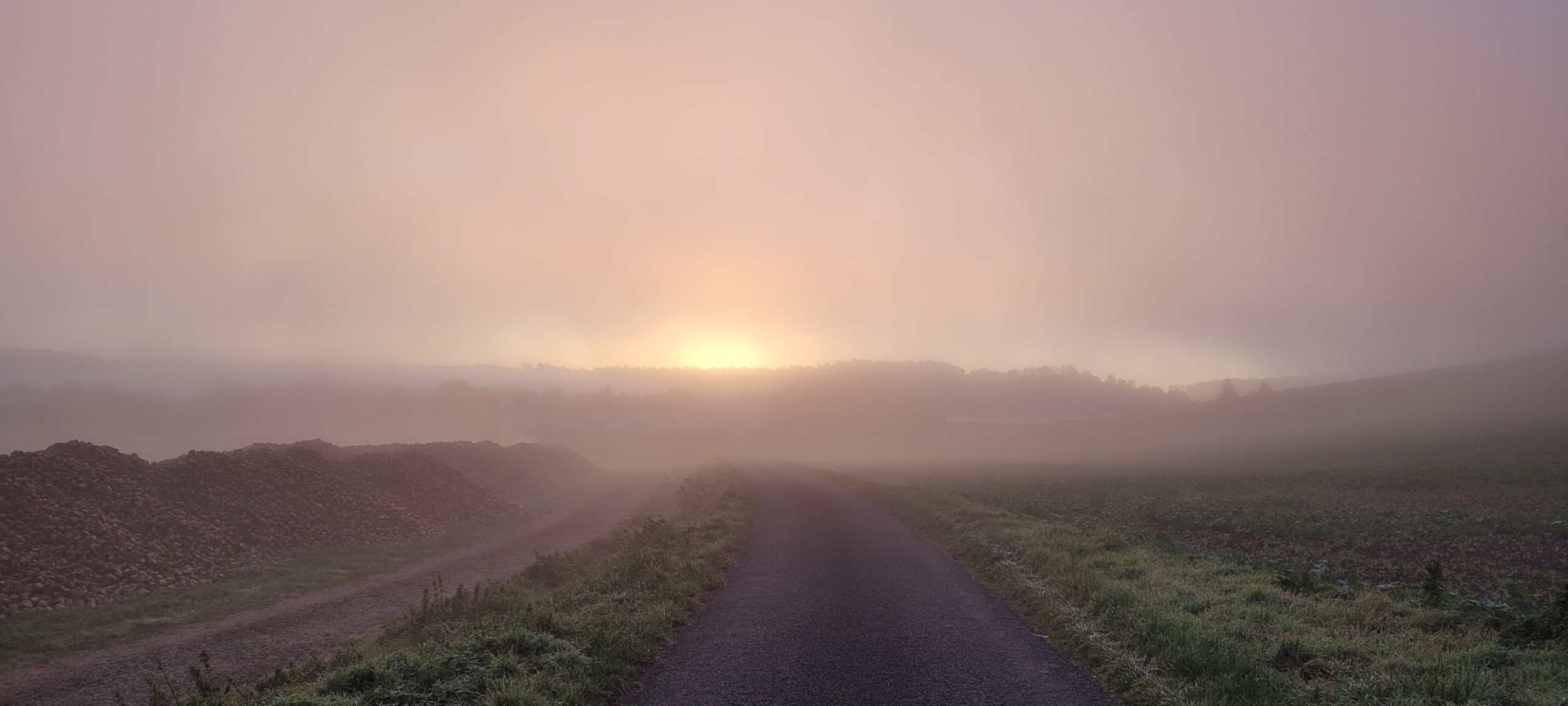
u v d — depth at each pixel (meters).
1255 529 23.88
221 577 21.83
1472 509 28.77
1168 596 10.55
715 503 32.22
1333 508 30.80
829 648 8.95
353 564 25.25
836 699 7.05
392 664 8.09
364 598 19.97
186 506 25.70
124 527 22.36
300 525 28.27
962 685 7.34
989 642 8.95
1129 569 13.05
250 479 29.53
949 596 12.02
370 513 32.62
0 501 20.41
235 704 8.27
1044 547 15.30
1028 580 12.40
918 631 9.62
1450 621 9.38
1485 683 6.64
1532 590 14.20
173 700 9.44
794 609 11.41
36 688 12.20
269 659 13.89
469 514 40.03
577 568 20.91
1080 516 26.91
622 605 11.49
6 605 16.56
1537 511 27.53
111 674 12.94
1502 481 40.00
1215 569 13.48
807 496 37.97
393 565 25.78
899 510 28.05
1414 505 31.20
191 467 28.19
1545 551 19.17
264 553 25.09
